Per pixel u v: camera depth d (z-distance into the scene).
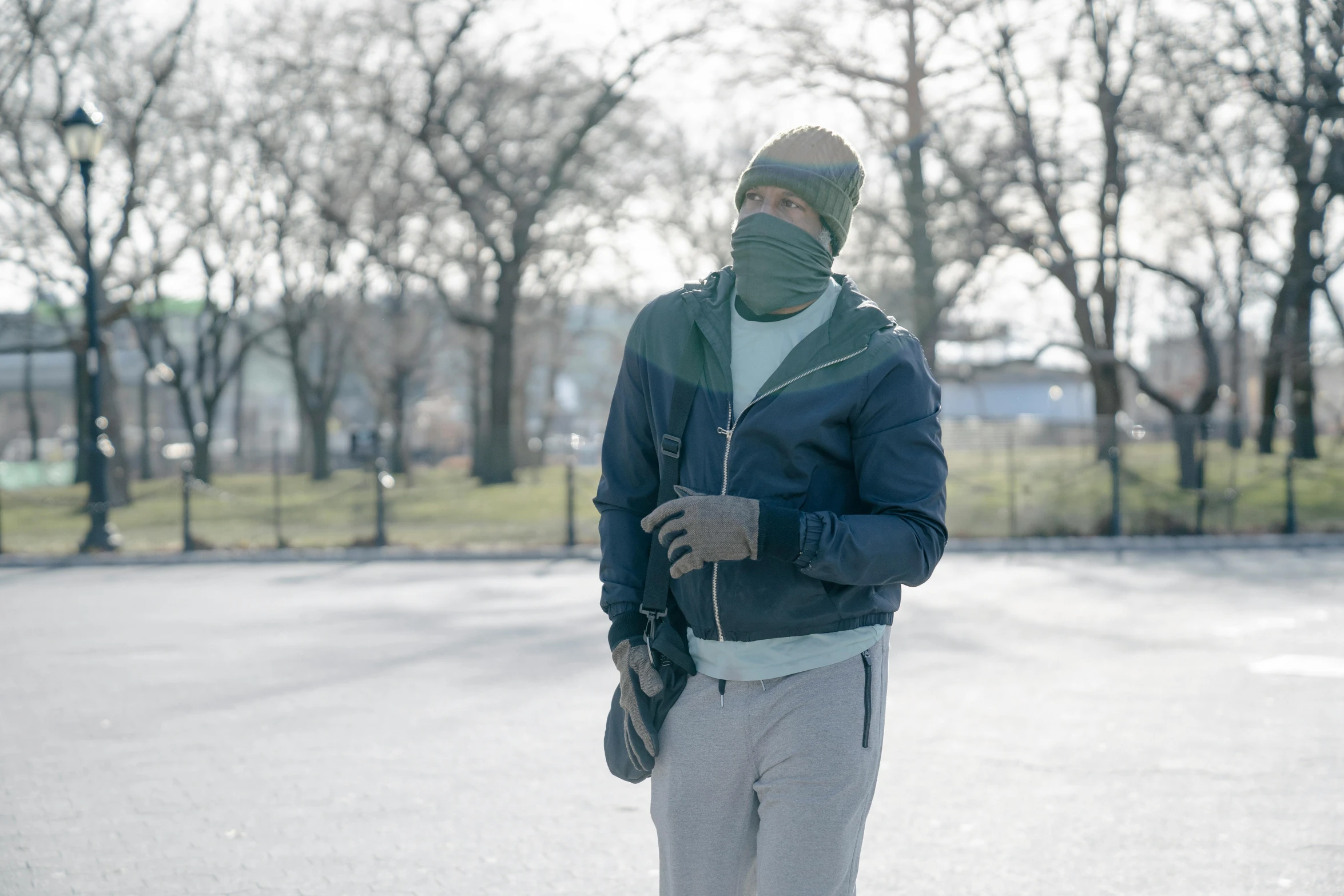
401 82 29.44
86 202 18.83
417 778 5.65
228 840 4.78
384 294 44.34
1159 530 19.08
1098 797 5.21
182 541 19.94
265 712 7.09
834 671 2.37
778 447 2.34
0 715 7.09
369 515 20.44
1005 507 19.30
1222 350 57.69
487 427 51.34
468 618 11.08
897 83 26.11
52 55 27.61
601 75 29.08
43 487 35.81
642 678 2.40
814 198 2.36
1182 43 22.11
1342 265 30.28
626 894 4.18
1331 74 21.12
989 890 4.17
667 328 2.48
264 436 79.38
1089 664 8.27
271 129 32.97
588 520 20.09
